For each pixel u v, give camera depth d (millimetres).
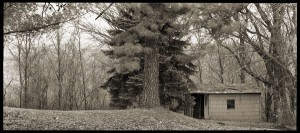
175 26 17062
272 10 18797
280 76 20672
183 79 22156
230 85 27578
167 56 21000
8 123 12438
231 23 16016
